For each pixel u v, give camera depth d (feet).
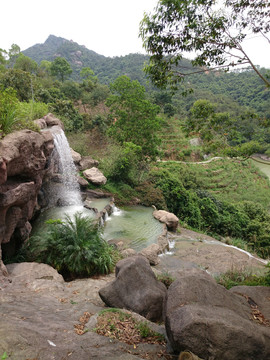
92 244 26.30
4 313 12.42
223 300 11.53
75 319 13.30
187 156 161.99
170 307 10.71
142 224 49.90
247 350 9.29
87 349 9.82
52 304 15.76
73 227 27.66
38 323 11.69
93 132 116.37
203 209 76.13
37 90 93.15
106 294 15.74
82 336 10.97
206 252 43.98
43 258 25.99
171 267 36.14
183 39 19.84
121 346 10.48
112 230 45.14
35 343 9.45
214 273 35.24
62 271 25.46
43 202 43.62
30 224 35.19
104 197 60.49
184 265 37.52
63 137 52.26
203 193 88.28
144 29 19.95
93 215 45.37
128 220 51.49
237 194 133.90
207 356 9.08
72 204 50.19
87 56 578.25
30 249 27.48
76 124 99.96
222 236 74.23
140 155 89.25
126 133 90.33
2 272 20.18
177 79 22.26
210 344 9.12
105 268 26.08
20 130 25.79
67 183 51.06
